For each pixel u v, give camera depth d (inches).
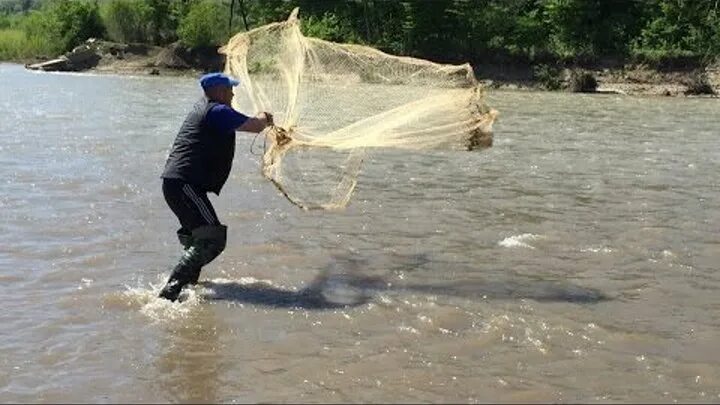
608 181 565.3
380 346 252.4
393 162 631.8
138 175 530.3
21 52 2765.7
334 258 350.3
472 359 243.9
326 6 2390.5
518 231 408.2
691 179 579.5
